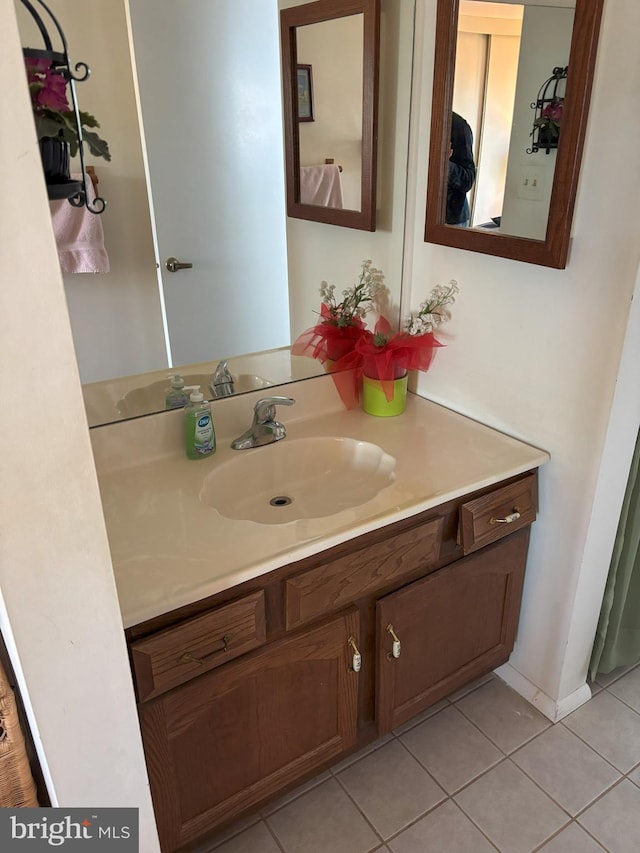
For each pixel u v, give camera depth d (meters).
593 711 1.81
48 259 0.69
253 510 1.51
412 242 1.75
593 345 1.39
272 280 1.62
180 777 1.25
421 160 1.63
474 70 1.40
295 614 1.25
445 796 1.58
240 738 1.31
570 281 1.39
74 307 1.36
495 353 1.62
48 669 0.87
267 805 1.51
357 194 1.70
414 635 1.52
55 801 0.98
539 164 1.34
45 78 1.16
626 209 1.25
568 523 1.57
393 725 1.59
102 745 0.98
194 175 1.42
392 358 1.70
